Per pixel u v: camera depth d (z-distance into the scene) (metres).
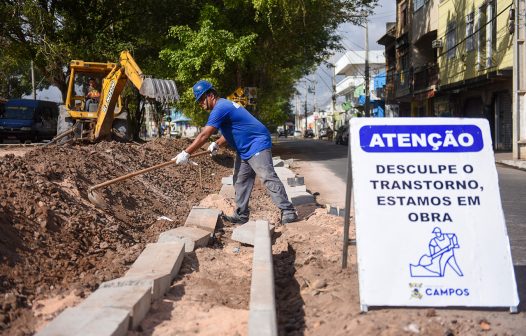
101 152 11.03
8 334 3.84
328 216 7.93
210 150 7.59
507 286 4.37
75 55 25.48
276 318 4.03
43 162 8.12
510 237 7.38
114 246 6.30
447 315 4.27
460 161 4.61
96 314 3.76
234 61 23.69
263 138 7.55
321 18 25.16
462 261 4.40
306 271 5.43
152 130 53.62
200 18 23.73
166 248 5.76
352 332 3.85
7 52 26.42
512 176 15.26
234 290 5.15
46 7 25.52
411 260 4.39
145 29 26.55
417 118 4.68
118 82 15.86
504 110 25.27
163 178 11.48
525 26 19.45
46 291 4.73
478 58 25.86
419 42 36.00
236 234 7.06
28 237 5.41
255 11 24.12
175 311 4.39
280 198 7.59
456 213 4.50
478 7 25.78
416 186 4.54
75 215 6.50
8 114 31.33
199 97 7.44
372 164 4.59
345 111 74.00
